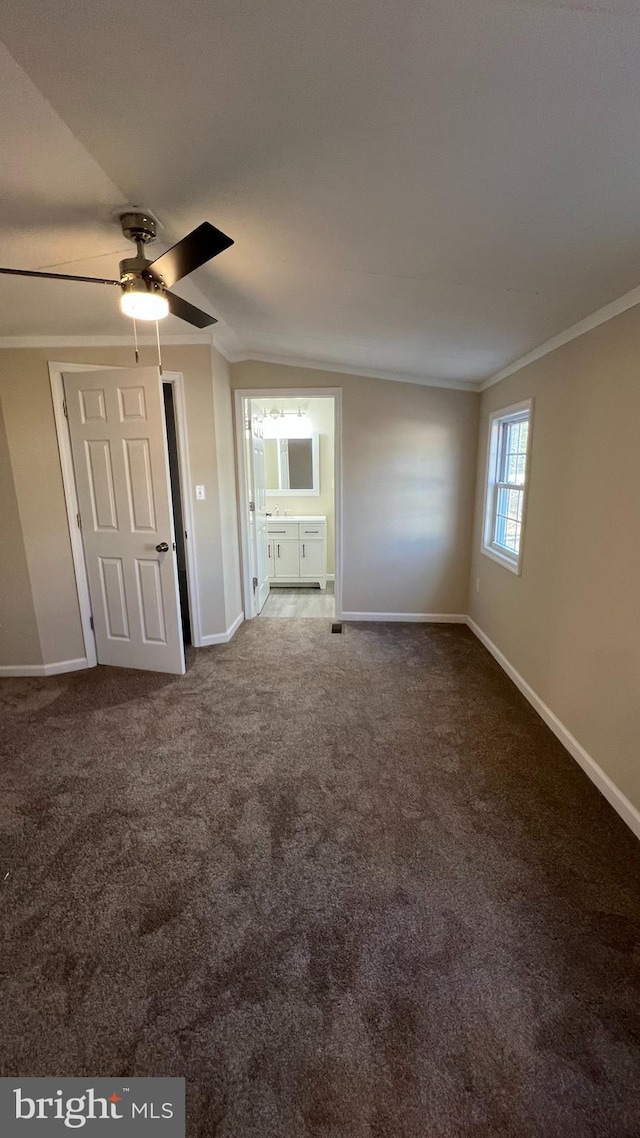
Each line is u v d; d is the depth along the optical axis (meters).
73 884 1.77
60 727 2.83
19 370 3.27
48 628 3.55
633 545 2.04
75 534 3.50
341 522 4.53
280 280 2.33
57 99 1.16
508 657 3.51
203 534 3.89
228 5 0.90
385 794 2.24
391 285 2.26
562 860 1.87
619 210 1.46
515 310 2.40
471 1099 1.17
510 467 3.86
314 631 4.40
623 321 2.10
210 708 3.03
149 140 1.32
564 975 1.44
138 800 2.21
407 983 1.42
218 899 1.71
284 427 5.91
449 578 4.60
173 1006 1.37
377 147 1.30
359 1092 1.18
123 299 1.81
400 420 4.33
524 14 0.87
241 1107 1.16
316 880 1.78
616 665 2.15
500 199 1.48
